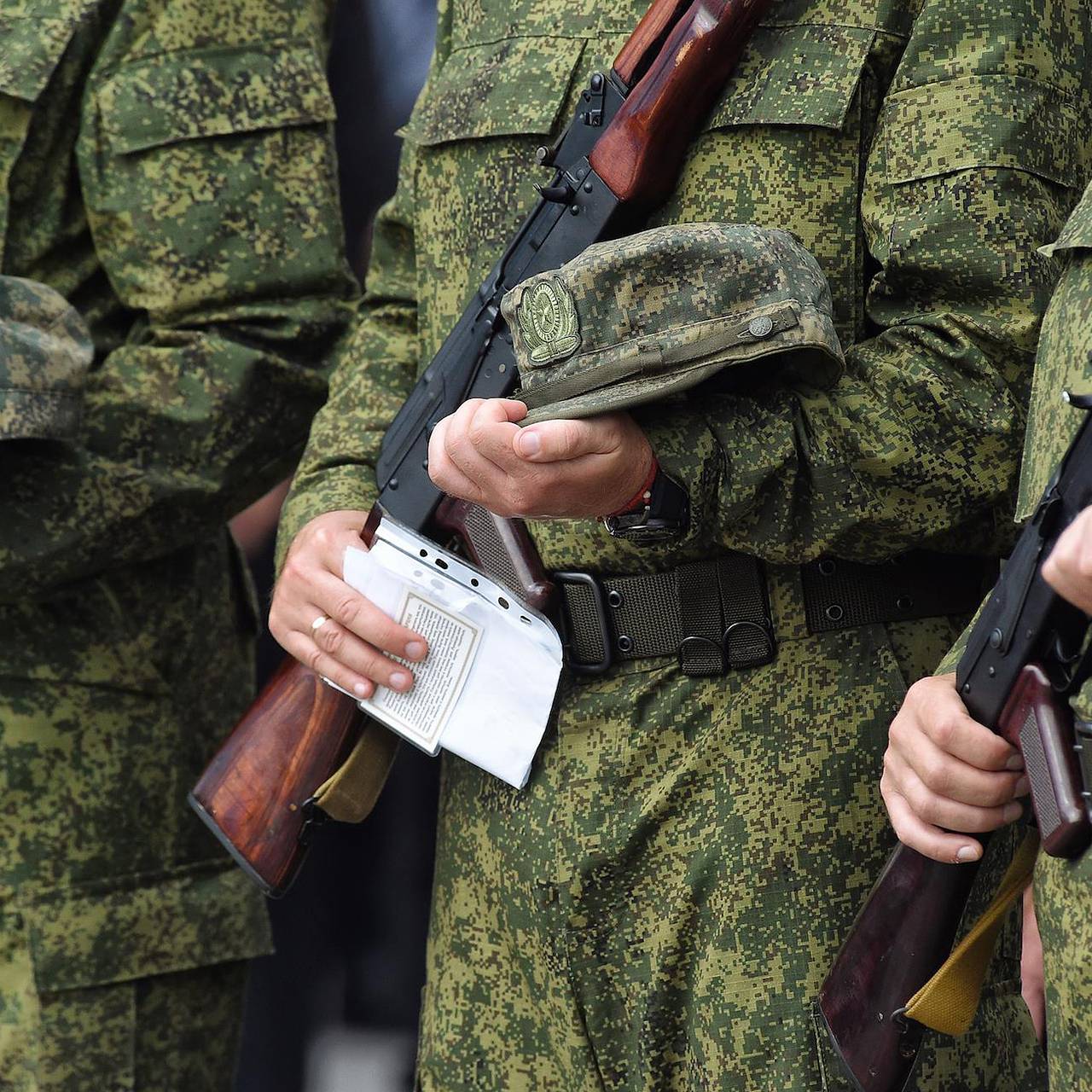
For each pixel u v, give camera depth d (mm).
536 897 5828
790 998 5418
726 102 5484
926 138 5203
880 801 5488
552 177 5934
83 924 7637
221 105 7672
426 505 6062
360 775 6301
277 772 6406
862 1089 5039
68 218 7734
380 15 9984
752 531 5367
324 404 7707
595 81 5598
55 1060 7570
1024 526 4789
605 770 5711
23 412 6996
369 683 5992
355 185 10047
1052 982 4246
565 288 5168
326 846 10320
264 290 7738
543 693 5707
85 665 7727
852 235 5438
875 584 5586
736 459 5242
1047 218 5188
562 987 5809
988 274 5137
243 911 8133
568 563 5797
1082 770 4180
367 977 10320
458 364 5965
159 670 7977
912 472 5195
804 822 5473
